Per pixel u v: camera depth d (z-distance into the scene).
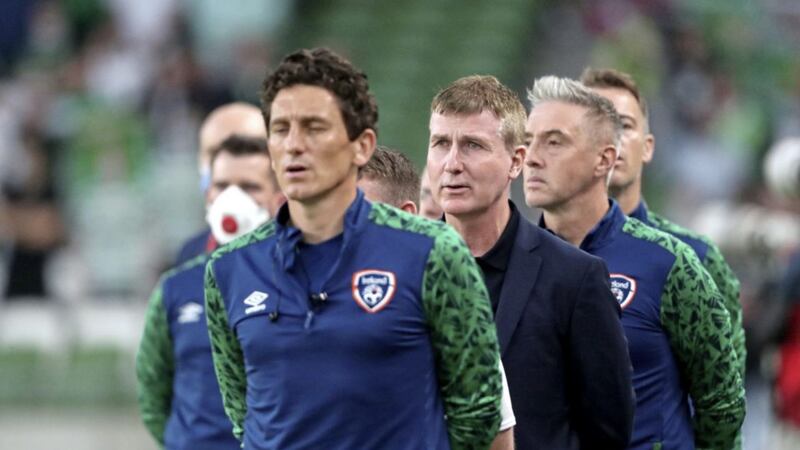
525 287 16.52
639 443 18.23
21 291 49.41
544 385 16.36
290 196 13.87
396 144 57.34
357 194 14.32
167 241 53.19
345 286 13.97
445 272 13.97
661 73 57.53
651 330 18.27
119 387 47.62
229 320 14.53
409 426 13.95
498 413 14.28
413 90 58.91
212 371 21.84
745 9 61.53
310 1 61.53
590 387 16.34
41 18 58.12
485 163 16.16
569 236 18.62
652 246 18.44
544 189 18.28
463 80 16.41
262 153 23.05
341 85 13.83
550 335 16.39
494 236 16.70
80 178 53.69
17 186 51.53
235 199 21.44
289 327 14.02
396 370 13.89
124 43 57.19
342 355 13.87
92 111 54.94
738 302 20.47
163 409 22.84
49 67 57.06
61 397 47.69
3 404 47.72
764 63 60.97
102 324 50.34
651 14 58.91
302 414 13.94
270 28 59.25
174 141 54.94
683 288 18.22
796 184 28.80
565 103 18.27
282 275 14.17
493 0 59.97
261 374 14.21
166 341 22.45
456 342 14.01
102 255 52.56
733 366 18.36
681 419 18.58
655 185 55.28
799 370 29.67
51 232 50.62
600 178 18.44
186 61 56.22
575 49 58.00
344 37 60.50
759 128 59.00
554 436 16.39
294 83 13.82
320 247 14.12
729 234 31.09
